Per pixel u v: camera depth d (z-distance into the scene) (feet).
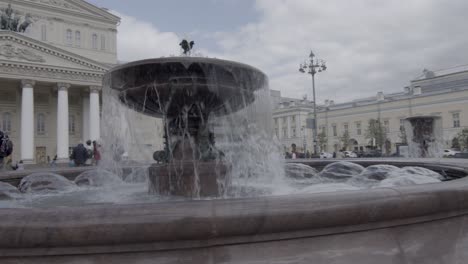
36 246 5.41
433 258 6.70
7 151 30.04
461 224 7.19
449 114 142.20
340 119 177.88
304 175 19.43
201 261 5.67
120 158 22.47
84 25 155.53
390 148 152.46
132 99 13.42
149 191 13.46
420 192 6.62
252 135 15.80
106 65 137.18
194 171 12.44
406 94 166.09
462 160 15.94
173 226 5.49
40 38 144.46
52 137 140.05
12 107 133.39
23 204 12.32
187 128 13.09
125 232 5.42
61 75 128.67
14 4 139.23
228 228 5.61
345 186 12.71
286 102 206.80
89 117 141.08
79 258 5.50
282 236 5.90
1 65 117.70
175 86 11.91
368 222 6.24
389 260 6.32
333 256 6.06
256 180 16.74
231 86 12.36
